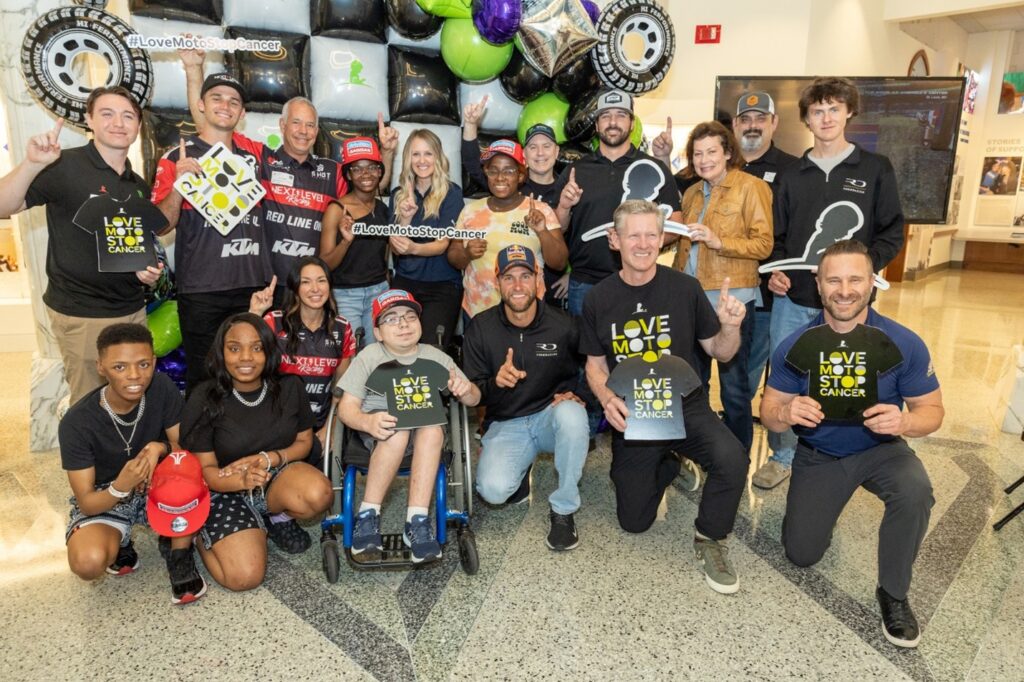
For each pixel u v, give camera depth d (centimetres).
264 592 255
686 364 263
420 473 257
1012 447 410
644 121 679
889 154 531
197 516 240
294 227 337
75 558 236
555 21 379
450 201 365
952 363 609
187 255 319
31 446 388
